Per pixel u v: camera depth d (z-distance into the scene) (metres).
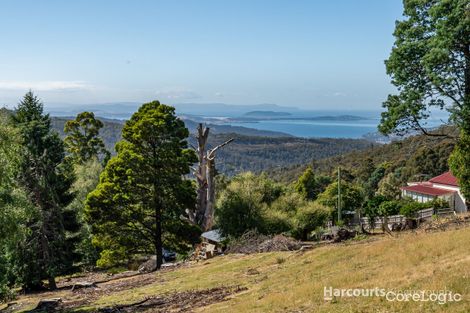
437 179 54.16
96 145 63.19
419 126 27.08
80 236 35.41
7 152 19.95
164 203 32.44
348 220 54.12
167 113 33.25
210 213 40.16
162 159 32.31
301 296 13.66
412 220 29.03
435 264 13.81
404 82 26.56
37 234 28.92
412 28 26.25
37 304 23.66
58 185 32.69
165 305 18.05
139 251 34.66
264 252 27.03
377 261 16.52
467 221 24.94
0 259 25.59
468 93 25.20
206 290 19.41
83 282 31.47
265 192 44.84
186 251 35.50
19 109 37.00
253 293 16.67
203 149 40.50
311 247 24.53
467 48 24.62
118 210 31.97
